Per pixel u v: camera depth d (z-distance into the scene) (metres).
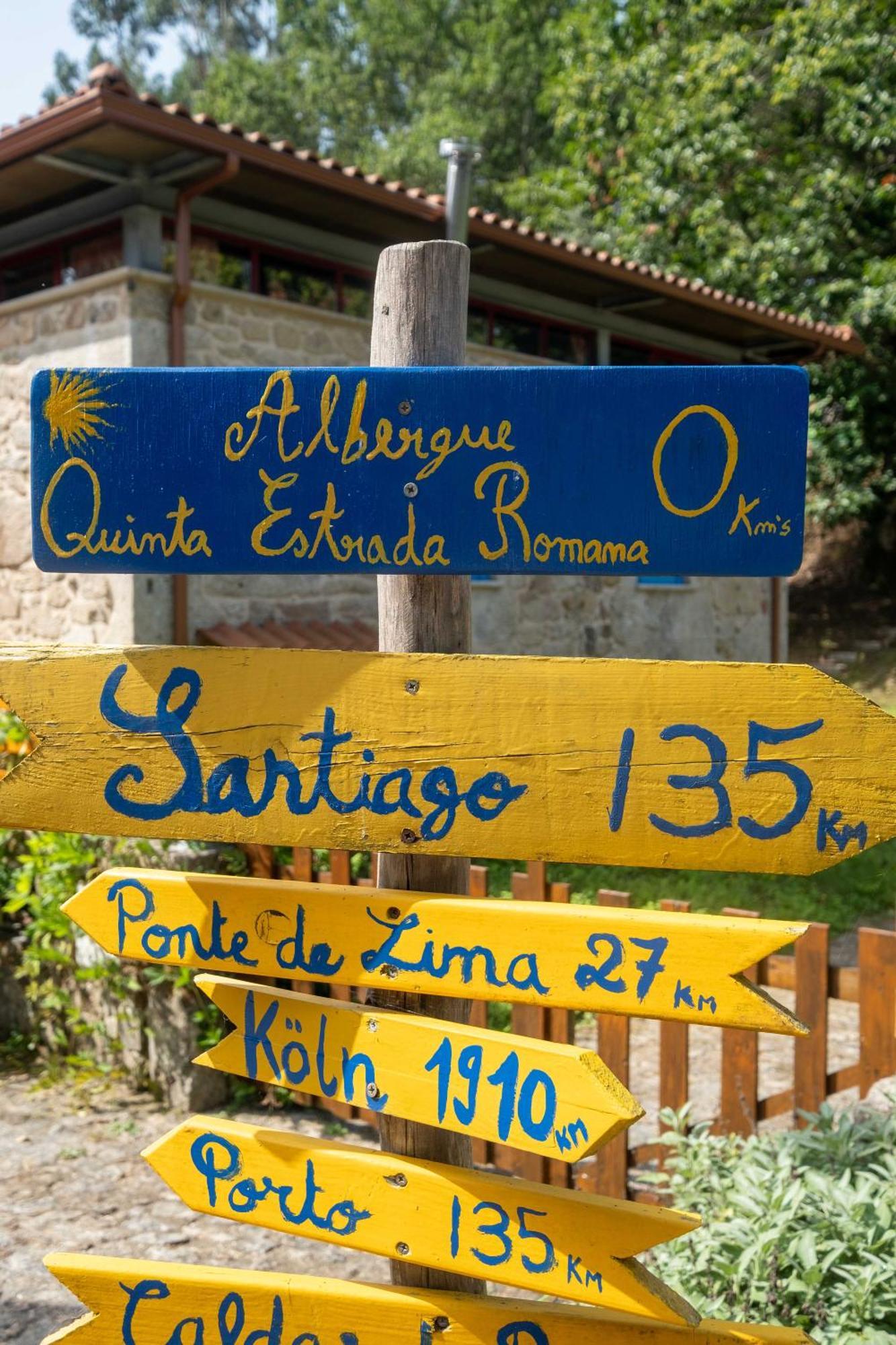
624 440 1.53
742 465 1.50
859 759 1.42
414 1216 1.58
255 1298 1.65
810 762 1.43
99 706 1.63
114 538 1.63
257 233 9.00
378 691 1.55
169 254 8.41
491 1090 1.50
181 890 1.69
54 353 8.71
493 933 1.53
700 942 1.44
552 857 1.51
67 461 1.63
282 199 8.71
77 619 8.53
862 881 7.68
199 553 1.61
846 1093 4.57
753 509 1.50
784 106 16.33
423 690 1.54
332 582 9.47
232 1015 1.69
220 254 8.84
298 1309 1.64
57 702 1.64
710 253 16.62
